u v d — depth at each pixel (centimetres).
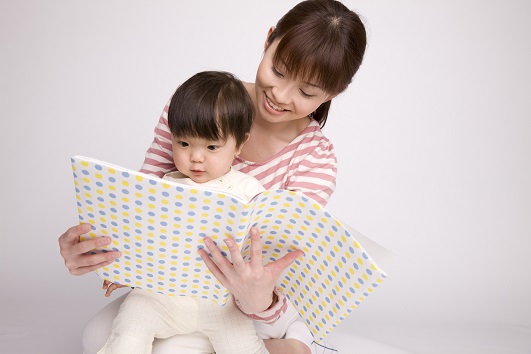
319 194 216
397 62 380
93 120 347
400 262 319
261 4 380
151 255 178
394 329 278
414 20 384
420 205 349
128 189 163
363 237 189
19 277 296
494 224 346
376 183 353
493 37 385
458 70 382
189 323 200
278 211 175
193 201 163
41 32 366
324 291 186
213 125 193
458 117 377
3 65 355
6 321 268
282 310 207
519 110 380
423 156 366
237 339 200
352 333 269
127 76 361
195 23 375
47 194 326
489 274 319
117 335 192
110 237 176
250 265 174
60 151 337
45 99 350
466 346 268
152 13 375
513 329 285
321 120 228
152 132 348
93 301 288
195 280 184
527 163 370
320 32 188
